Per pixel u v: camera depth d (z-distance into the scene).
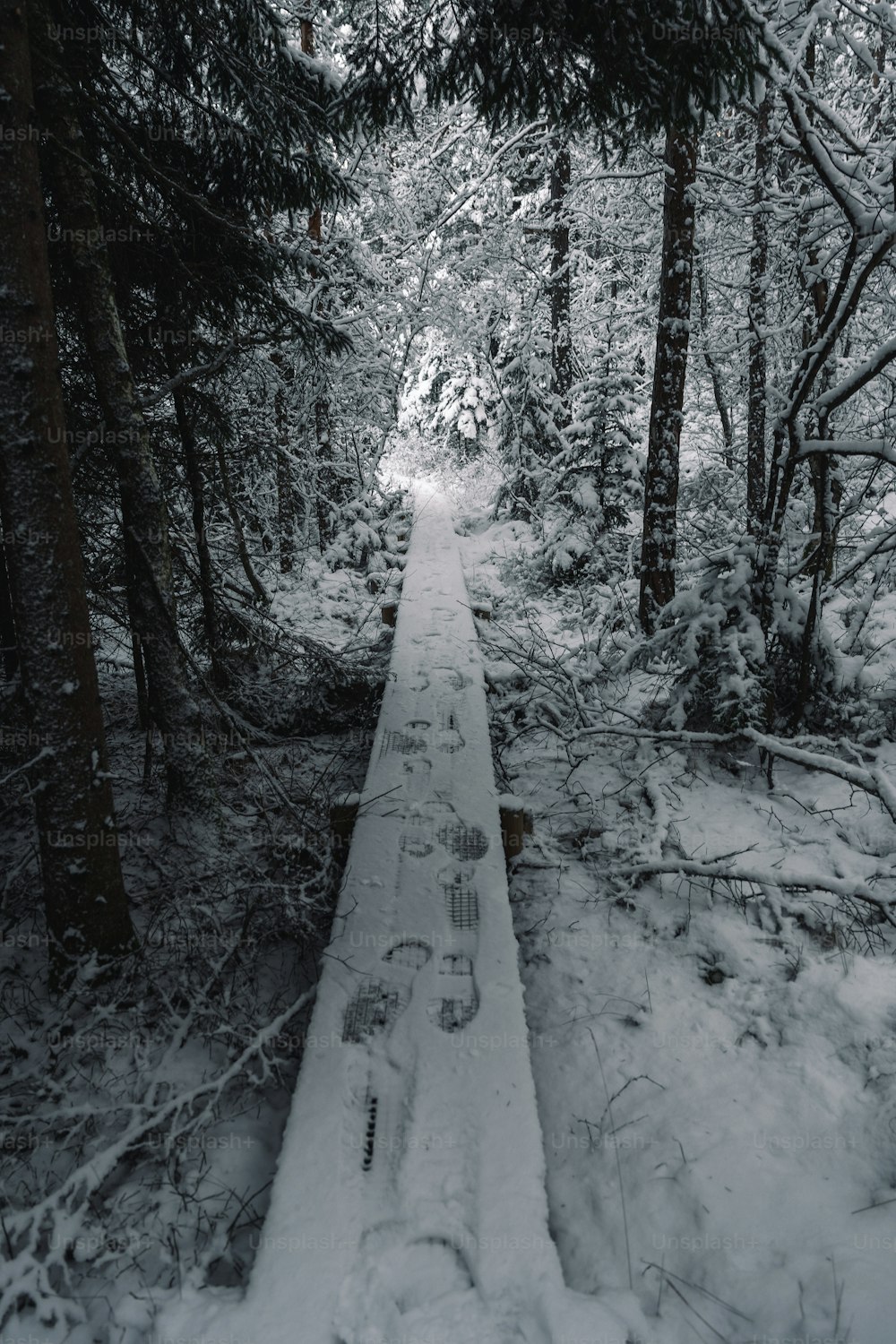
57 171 3.36
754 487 9.72
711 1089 2.74
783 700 5.37
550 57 3.88
